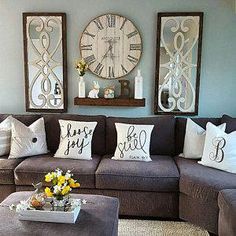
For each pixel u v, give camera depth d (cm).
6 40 383
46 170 294
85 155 325
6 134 336
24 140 329
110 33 372
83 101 376
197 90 371
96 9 370
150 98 381
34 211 198
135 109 385
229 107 374
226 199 229
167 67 371
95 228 190
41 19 374
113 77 380
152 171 290
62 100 388
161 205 289
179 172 289
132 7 366
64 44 376
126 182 286
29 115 362
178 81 372
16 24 379
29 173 294
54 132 353
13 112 396
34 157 328
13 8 376
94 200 231
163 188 285
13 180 301
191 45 364
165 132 344
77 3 370
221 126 321
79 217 203
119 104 373
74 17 373
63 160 317
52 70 383
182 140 345
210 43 365
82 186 294
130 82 380
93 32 373
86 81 385
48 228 189
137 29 369
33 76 386
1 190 304
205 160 303
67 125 340
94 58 378
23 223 195
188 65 368
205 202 260
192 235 266
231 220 211
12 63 388
